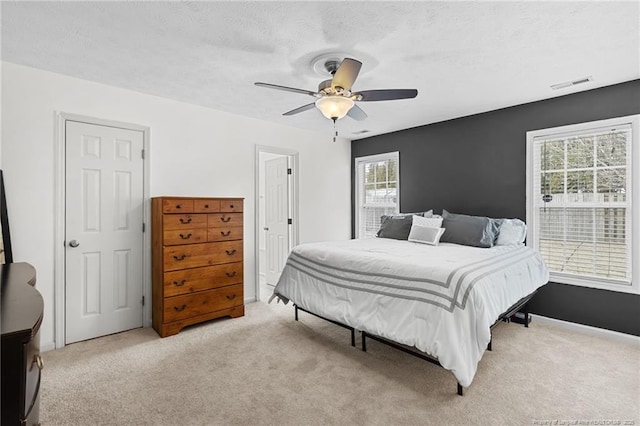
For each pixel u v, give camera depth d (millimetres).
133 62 2549
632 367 2387
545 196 3408
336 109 2365
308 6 1824
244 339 2922
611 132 3002
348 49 2314
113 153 3059
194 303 3182
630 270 2904
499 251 2957
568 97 3236
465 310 1999
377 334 2326
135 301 3188
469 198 4012
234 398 2010
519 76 2789
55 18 1953
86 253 2902
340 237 5328
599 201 3082
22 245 2582
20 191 2572
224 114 3877
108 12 1892
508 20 1949
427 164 4441
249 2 1791
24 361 796
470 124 4000
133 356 2578
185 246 3131
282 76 2809
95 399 1994
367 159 5258
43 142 2684
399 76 2783
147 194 3258
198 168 3646
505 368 2375
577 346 2764
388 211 5031
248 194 4105
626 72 2711
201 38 2186
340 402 1966
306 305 2998
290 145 4598
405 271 2342
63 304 2771
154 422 1788
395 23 1986
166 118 3406
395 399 1994
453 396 2021
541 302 3381
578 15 1895
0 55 2426
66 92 2797
